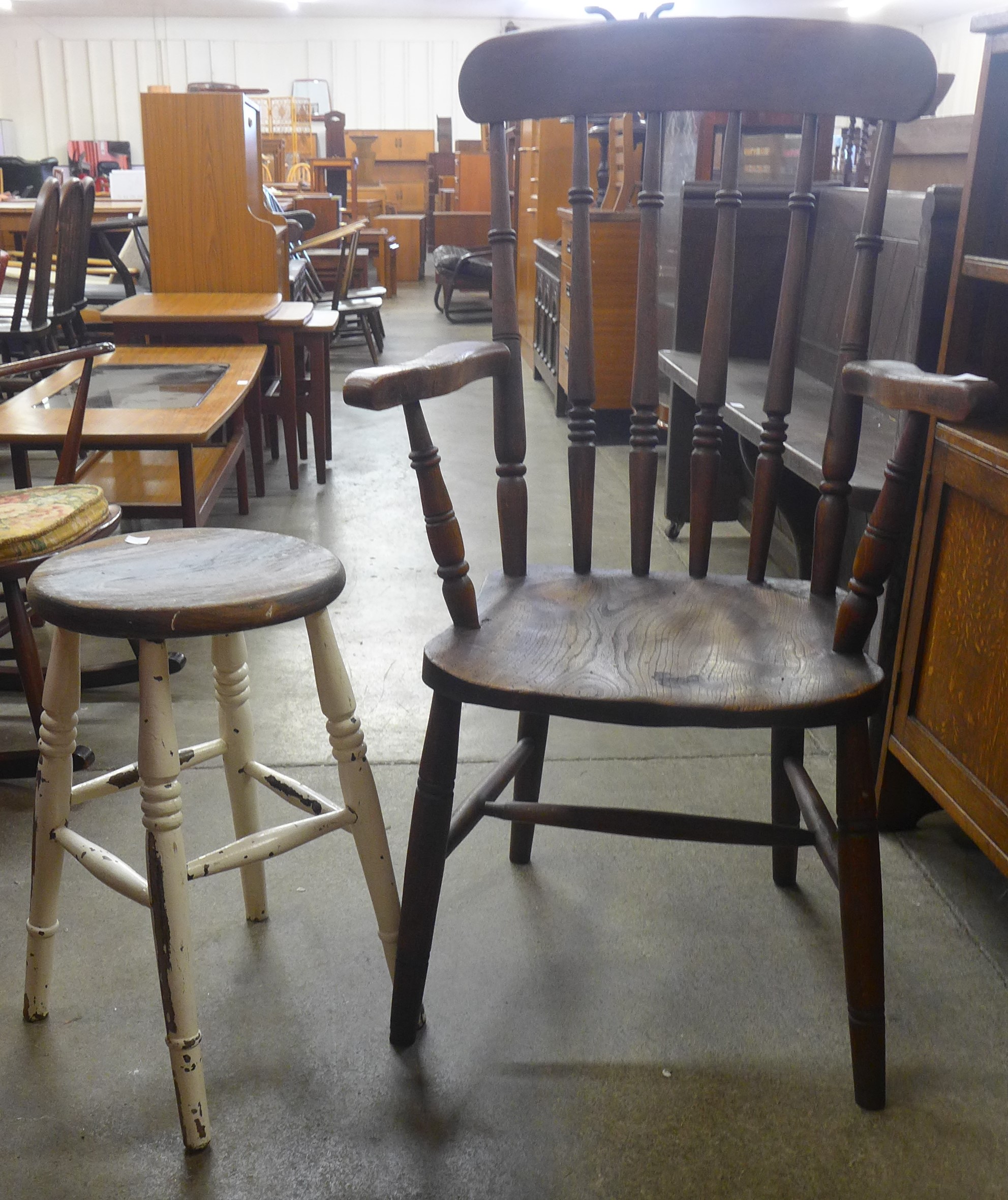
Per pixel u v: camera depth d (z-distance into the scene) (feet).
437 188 40.75
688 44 3.73
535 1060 3.69
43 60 50.55
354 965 4.15
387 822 5.12
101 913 4.42
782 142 9.14
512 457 4.00
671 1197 3.17
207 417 6.94
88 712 6.21
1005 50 4.05
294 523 10.00
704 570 4.17
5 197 23.85
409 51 51.21
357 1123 3.42
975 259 4.27
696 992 4.03
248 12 49.37
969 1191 3.21
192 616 3.03
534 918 4.45
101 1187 3.18
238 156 11.73
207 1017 3.86
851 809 3.29
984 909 4.56
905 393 3.12
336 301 16.83
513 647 3.37
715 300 3.98
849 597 3.34
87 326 14.19
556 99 3.83
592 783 5.51
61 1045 3.73
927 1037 3.83
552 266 15.85
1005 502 3.93
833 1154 3.33
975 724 4.21
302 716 6.22
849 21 3.67
